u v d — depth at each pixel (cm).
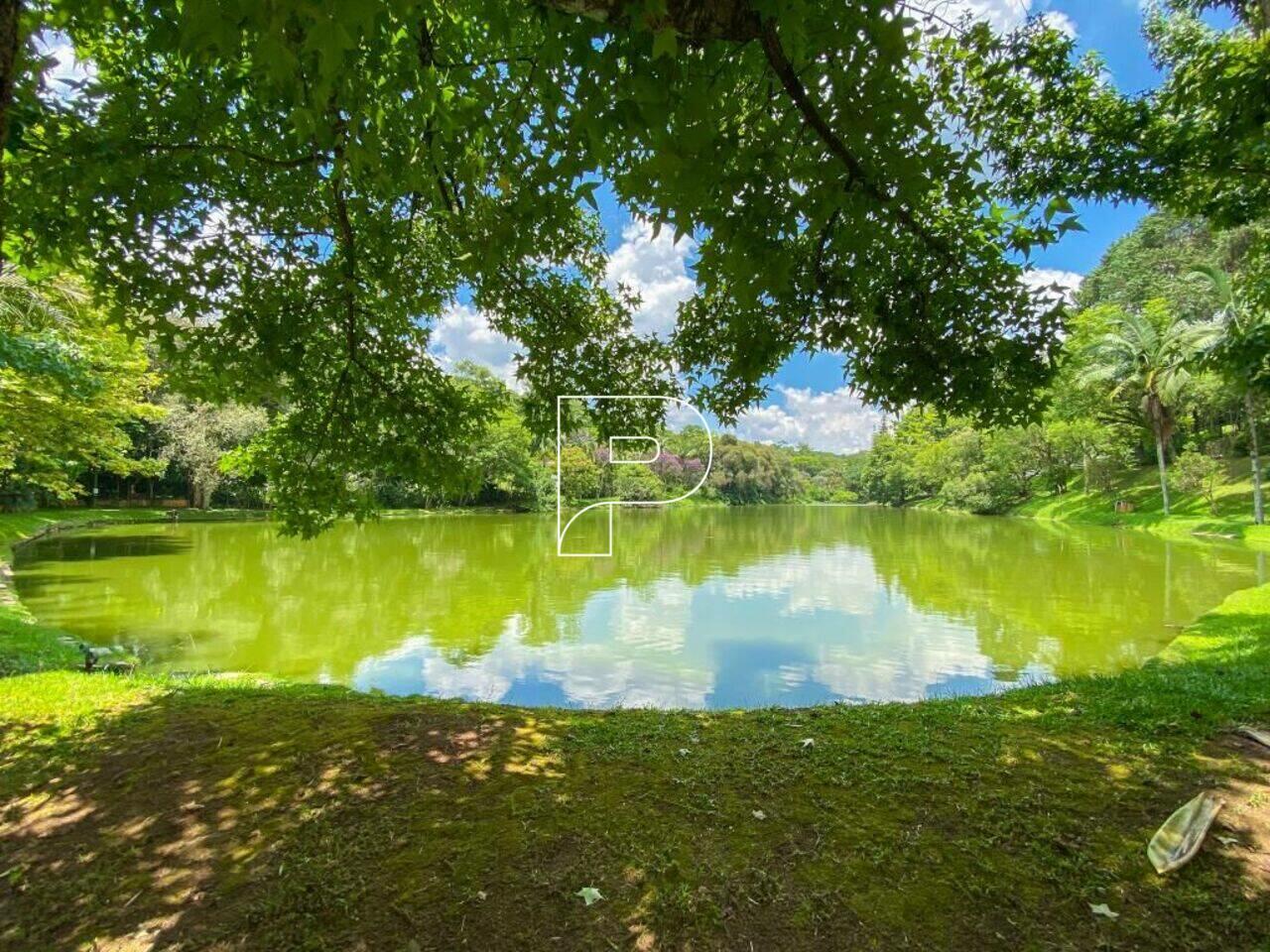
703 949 203
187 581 1311
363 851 254
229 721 396
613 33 188
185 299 438
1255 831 257
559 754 342
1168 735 359
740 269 232
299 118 238
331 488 566
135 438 2780
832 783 304
